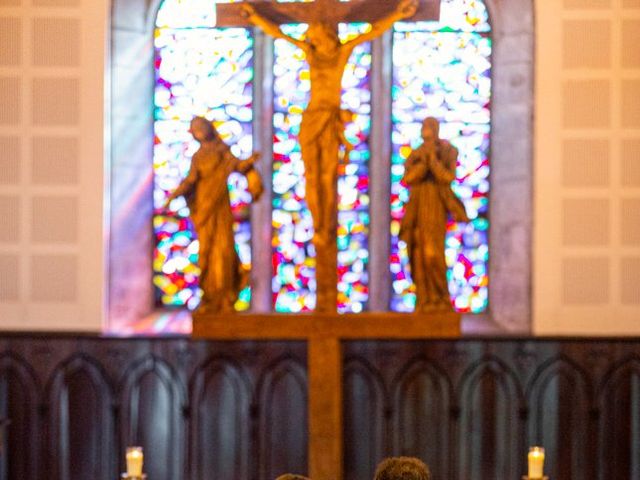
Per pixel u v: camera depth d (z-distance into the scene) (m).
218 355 22.89
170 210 24.11
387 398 22.75
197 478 22.89
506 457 22.66
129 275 23.73
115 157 23.67
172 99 24.30
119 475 22.86
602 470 22.58
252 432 22.86
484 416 22.70
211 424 22.86
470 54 24.16
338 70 20.66
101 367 22.86
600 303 23.09
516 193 23.59
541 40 23.20
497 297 23.64
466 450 22.70
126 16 23.84
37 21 23.33
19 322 23.28
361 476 22.80
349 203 24.14
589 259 23.11
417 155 21.14
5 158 23.33
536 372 22.64
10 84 23.33
